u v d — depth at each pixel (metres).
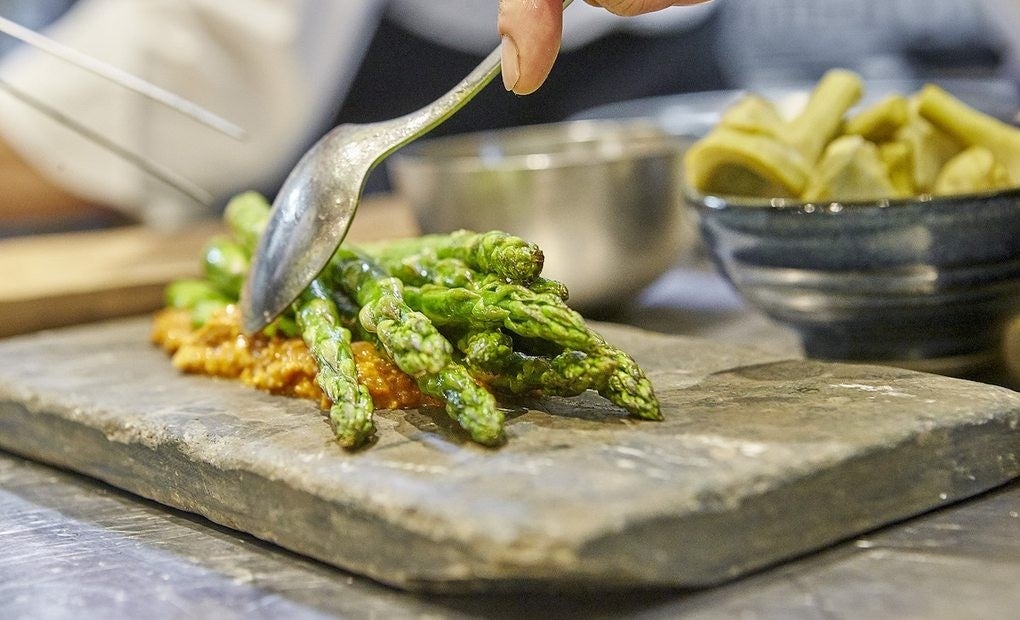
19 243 1.09
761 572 0.65
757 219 0.78
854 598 0.63
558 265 0.90
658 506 0.62
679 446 0.66
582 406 0.71
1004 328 0.79
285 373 0.75
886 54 1.47
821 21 1.53
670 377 0.74
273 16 1.31
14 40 1.37
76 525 0.73
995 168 0.79
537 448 0.67
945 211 0.75
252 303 0.76
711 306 0.96
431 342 0.68
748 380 0.73
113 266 1.00
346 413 0.68
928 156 0.81
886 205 0.75
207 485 0.71
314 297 0.75
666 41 1.55
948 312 0.78
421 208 0.92
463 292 0.70
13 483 0.78
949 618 0.61
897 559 0.65
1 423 0.81
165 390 0.78
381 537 0.64
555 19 0.70
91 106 1.29
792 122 0.81
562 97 1.56
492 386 0.71
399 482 0.65
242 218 0.87
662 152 0.91
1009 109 0.92
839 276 0.77
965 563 0.64
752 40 1.59
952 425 0.68
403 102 1.50
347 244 0.78
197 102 1.33
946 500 0.68
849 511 0.66
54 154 1.30
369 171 0.73
